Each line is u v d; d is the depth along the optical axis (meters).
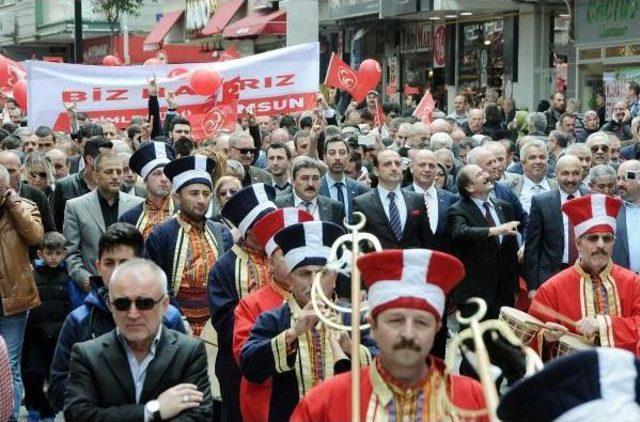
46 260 10.50
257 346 6.51
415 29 32.19
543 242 11.09
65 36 53.94
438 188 12.66
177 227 9.24
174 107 17.20
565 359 3.49
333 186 12.48
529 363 4.76
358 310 5.17
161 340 6.16
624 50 23.33
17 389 10.27
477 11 27.97
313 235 6.58
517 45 27.94
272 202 8.22
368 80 20.25
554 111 20.86
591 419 3.44
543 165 13.22
